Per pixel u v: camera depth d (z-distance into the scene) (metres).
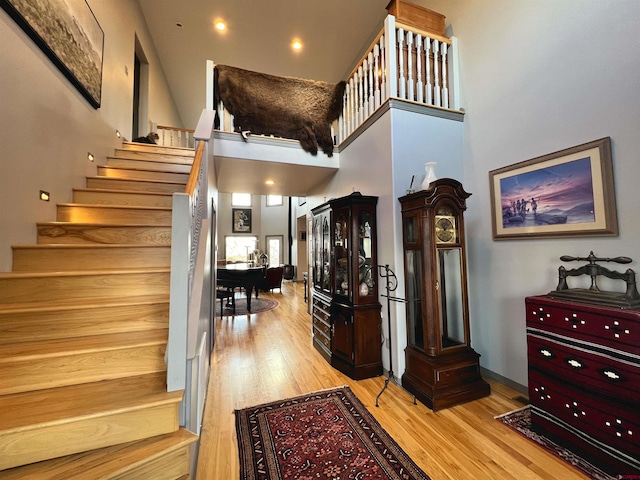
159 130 5.67
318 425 2.06
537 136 2.30
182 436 1.27
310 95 3.93
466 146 2.98
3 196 1.76
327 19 4.62
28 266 1.88
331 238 3.33
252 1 4.29
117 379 1.43
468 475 1.57
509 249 2.55
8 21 1.79
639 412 1.43
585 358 1.65
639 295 1.66
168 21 4.78
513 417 2.10
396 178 2.74
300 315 5.71
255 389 2.65
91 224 2.18
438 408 2.23
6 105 1.78
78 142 2.67
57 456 1.13
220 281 5.90
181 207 1.37
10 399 1.25
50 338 1.55
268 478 1.59
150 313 1.72
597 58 1.92
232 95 3.59
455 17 3.10
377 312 2.94
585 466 1.61
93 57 2.96
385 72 2.89
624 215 1.80
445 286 2.60
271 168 3.98
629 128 1.77
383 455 1.75
